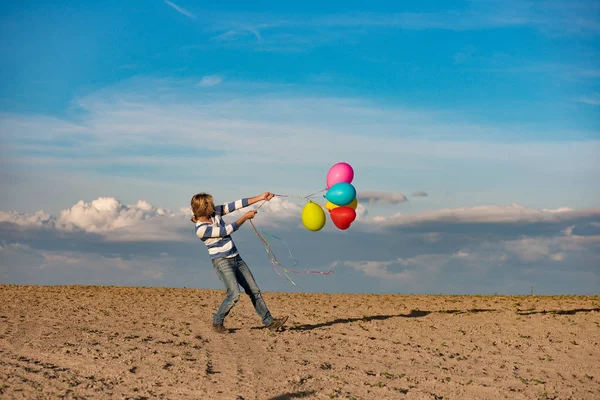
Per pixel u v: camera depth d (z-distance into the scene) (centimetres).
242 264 932
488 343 904
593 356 828
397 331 990
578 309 1259
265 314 942
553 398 623
